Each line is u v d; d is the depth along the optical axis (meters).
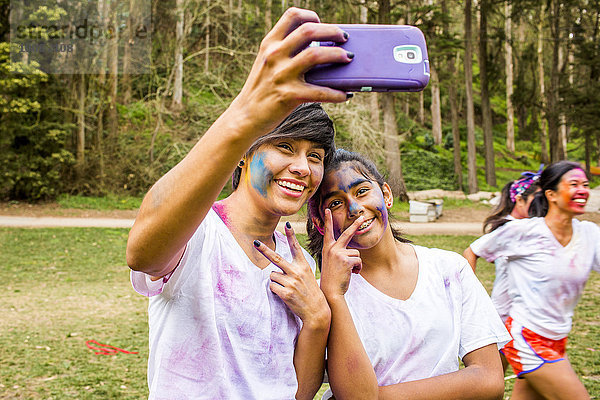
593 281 10.16
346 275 1.74
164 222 1.19
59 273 10.91
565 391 3.21
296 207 1.60
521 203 3.99
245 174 1.65
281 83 1.09
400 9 26.91
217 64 29.16
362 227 1.88
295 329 1.67
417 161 36.59
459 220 22.33
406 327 1.92
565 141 52.84
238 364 1.51
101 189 23.66
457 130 36.47
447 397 1.80
